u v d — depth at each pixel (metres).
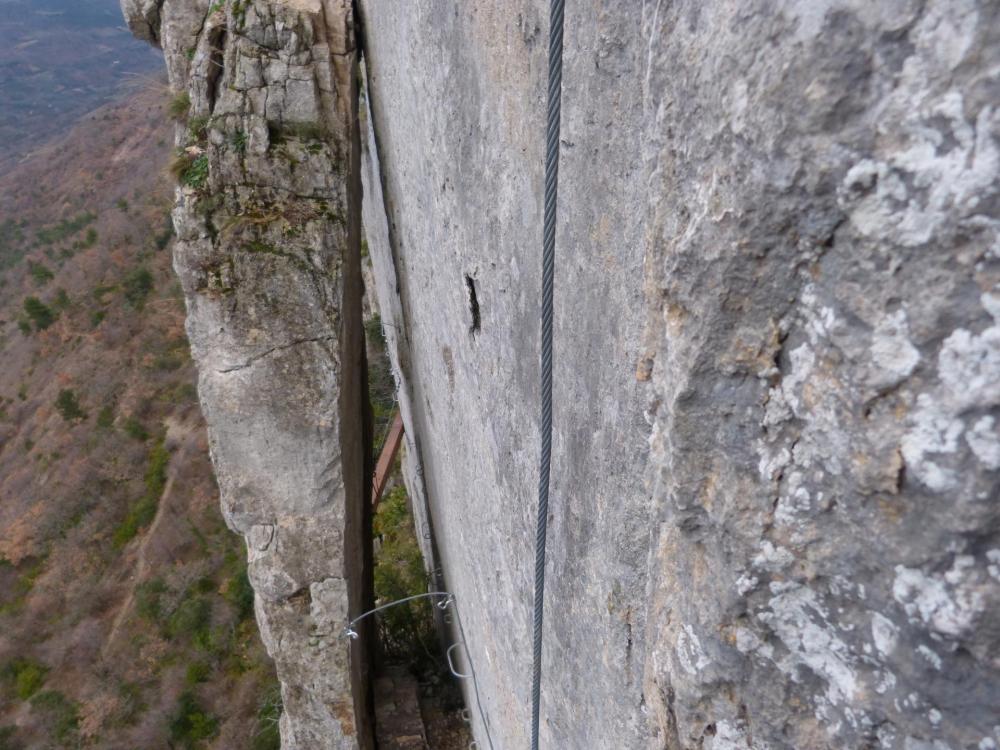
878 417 0.70
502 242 2.06
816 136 0.69
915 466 0.67
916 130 0.61
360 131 6.36
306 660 5.13
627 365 1.23
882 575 0.73
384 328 8.78
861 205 0.68
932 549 0.67
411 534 8.84
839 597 0.80
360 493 6.28
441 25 2.46
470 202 2.45
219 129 4.45
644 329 1.10
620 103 1.13
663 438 1.06
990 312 0.60
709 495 0.95
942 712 0.72
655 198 0.98
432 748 5.95
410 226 4.42
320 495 4.77
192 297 4.36
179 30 5.68
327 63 4.63
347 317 4.91
